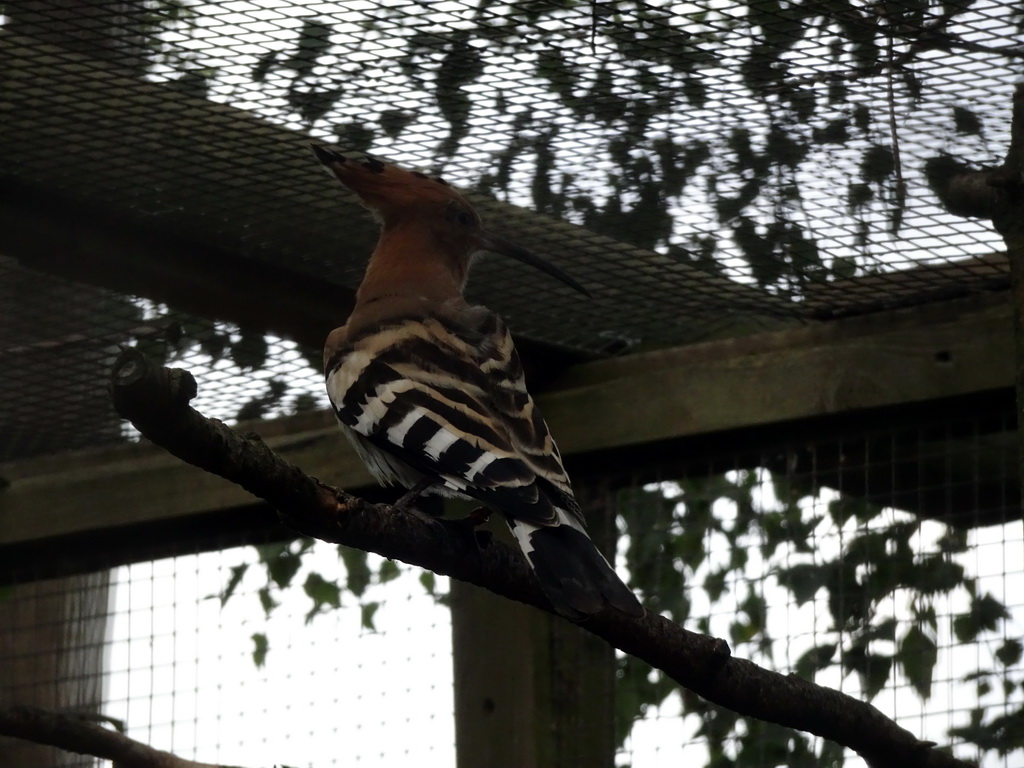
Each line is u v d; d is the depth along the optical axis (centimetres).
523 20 751
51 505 1091
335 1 734
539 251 938
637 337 1002
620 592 611
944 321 916
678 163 854
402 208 906
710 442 970
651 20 749
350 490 1023
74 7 748
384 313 826
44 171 830
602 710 962
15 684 1168
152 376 533
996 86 777
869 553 1073
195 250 906
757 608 1068
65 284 946
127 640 1084
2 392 1023
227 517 1059
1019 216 741
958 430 920
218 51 769
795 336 958
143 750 796
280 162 853
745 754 1159
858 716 710
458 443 707
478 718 980
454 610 1005
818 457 960
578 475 1005
